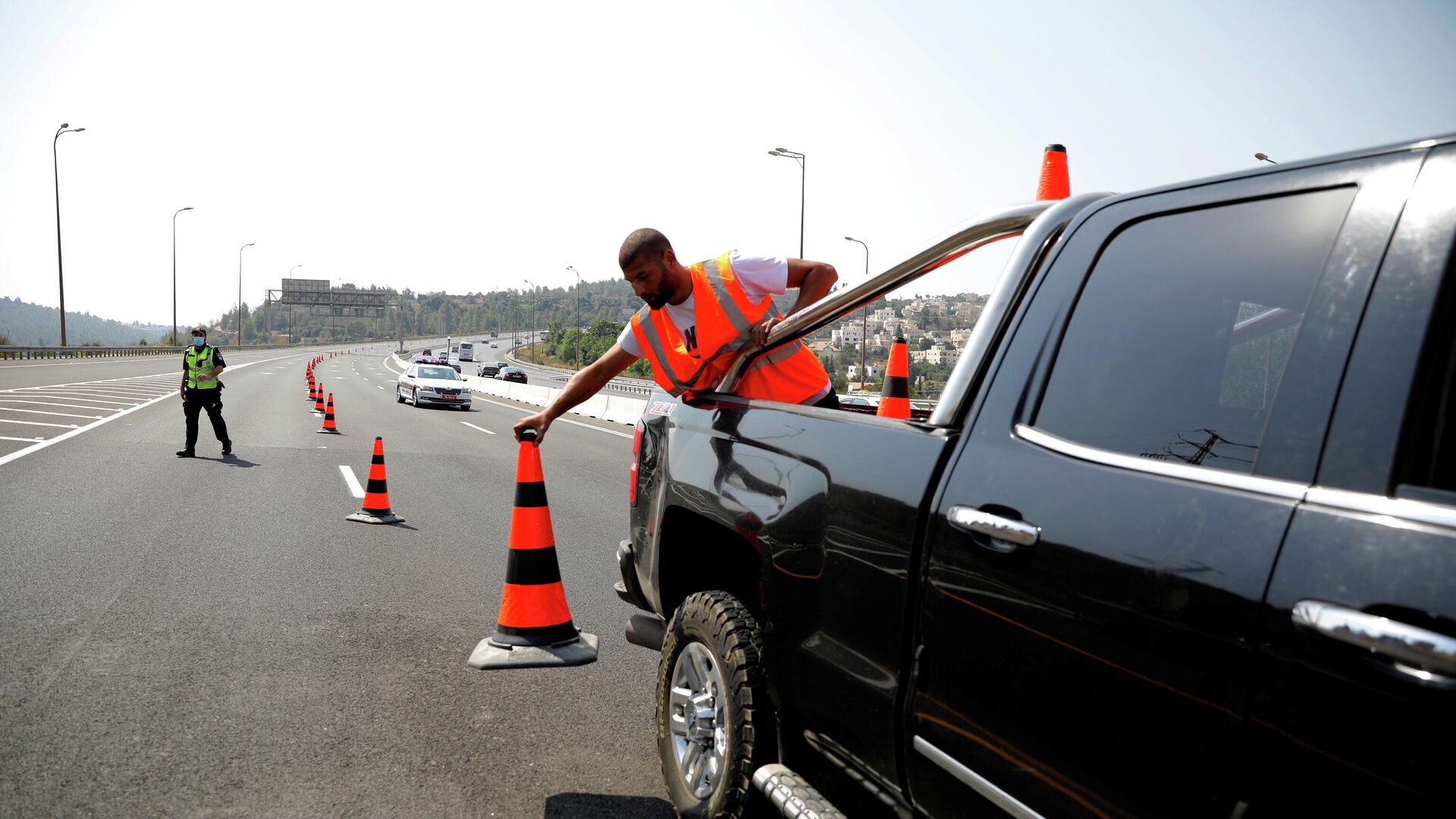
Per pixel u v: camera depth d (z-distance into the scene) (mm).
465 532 7945
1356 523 1176
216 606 5289
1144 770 1383
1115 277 1773
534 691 4160
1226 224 1590
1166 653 1359
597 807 3027
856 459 2203
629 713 3924
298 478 10883
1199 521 1373
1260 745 1216
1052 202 2133
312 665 4359
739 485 2672
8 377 31812
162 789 3021
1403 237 1276
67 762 3195
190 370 12289
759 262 3033
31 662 4203
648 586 3299
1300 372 1334
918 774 1895
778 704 2469
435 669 4387
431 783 3168
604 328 119062
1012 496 1712
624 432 20781
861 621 2084
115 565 6141
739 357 3107
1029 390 1833
